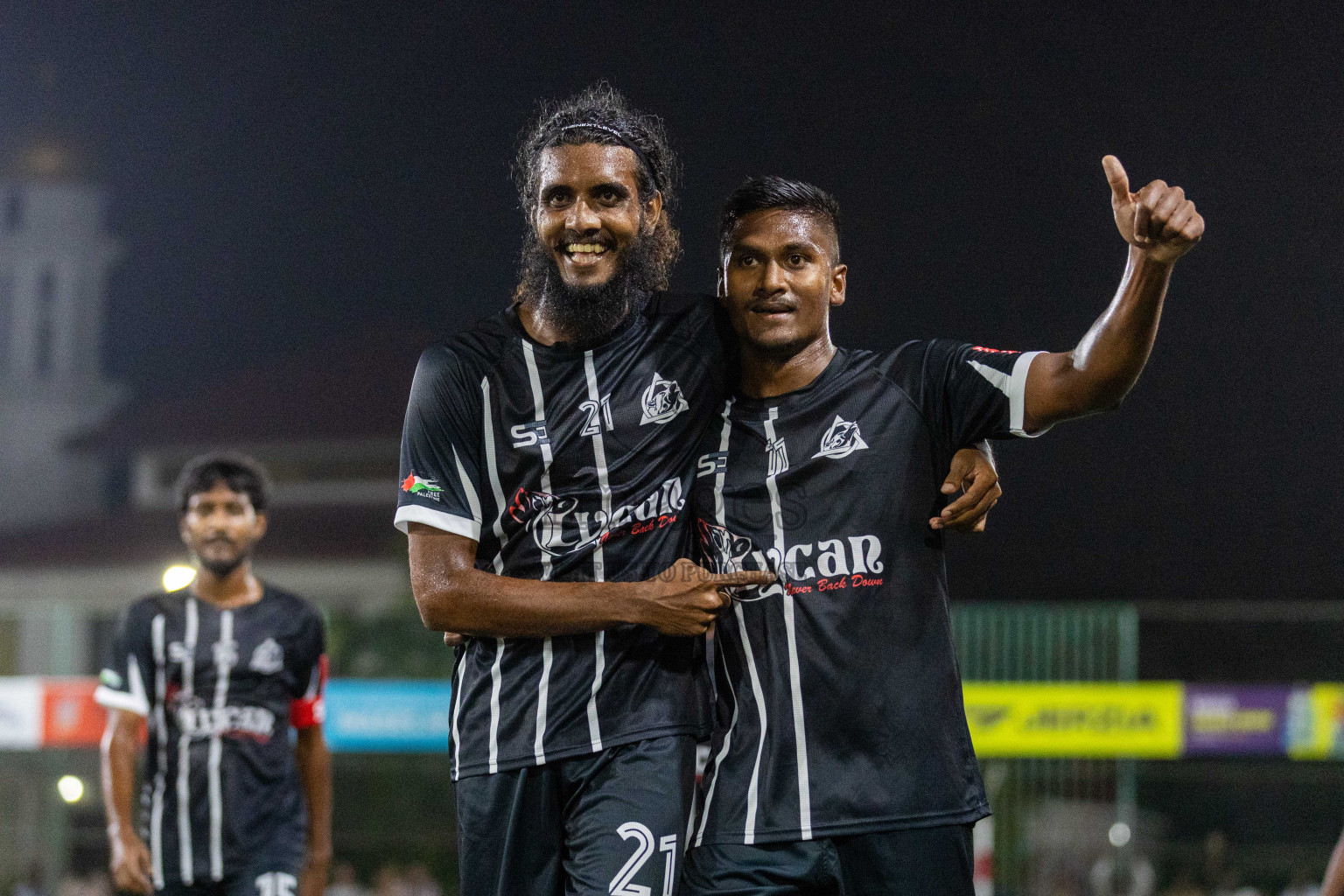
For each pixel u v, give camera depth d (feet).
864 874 9.93
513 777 10.24
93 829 32.48
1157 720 31.48
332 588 70.13
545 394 10.32
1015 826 30.94
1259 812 32.40
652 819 9.95
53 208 116.37
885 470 10.19
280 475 84.23
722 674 10.47
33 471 111.96
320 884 17.44
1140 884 31.40
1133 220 9.05
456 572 10.12
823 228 10.53
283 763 16.69
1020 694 31.42
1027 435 10.05
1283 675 33.35
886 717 9.91
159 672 16.55
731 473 10.44
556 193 10.28
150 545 82.12
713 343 10.75
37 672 34.14
